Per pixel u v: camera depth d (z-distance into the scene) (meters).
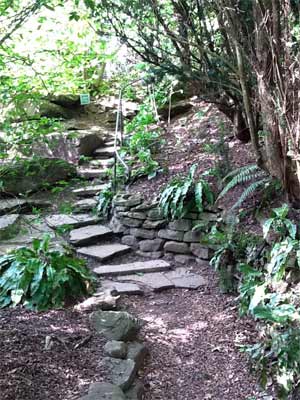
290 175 3.11
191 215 3.99
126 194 4.47
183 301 3.43
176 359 2.74
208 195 3.90
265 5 2.74
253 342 2.81
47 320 2.85
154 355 2.76
